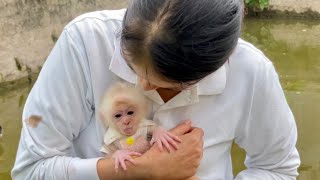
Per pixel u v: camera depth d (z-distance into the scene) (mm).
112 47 1616
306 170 3781
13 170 1717
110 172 1599
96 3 5812
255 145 1782
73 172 1610
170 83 1375
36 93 1649
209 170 1752
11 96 4672
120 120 1606
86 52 1609
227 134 1731
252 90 1688
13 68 4848
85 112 1669
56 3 5438
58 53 1628
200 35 1295
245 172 1838
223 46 1334
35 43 5160
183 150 1607
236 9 1357
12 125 4141
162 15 1297
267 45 6609
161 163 1595
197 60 1312
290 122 1777
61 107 1614
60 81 1613
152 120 1652
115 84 1621
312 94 4926
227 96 1688
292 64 5832
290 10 7648
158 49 1301
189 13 1285
